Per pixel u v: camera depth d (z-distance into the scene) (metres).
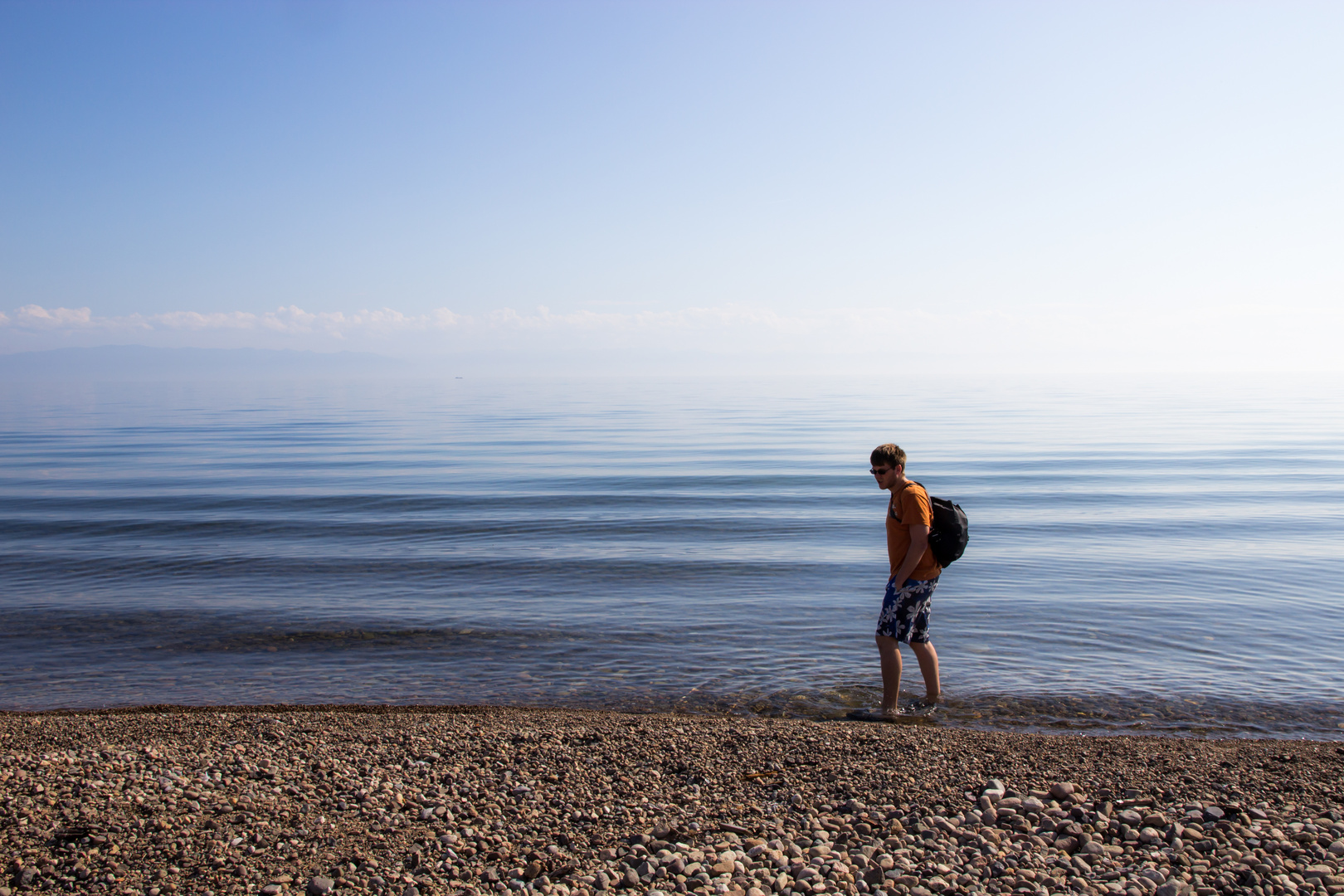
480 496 21.34
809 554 13.66
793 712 6.62
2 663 8.14
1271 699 6.74
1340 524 15.94
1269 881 3.32
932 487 22.28
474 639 8.82
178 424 60.84
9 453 35.78
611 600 10.54
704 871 3.47
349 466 29.56
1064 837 3.79
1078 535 15.01
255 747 5.24
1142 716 6.39
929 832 3.84
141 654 8.41
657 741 5.33
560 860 3.60
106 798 4.19
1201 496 20.28
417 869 3.50
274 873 3.44
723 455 33.22
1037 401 97.38
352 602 10.46
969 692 6.97
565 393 150.88
